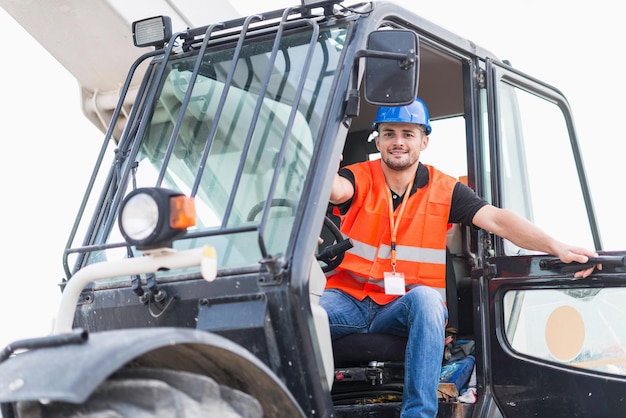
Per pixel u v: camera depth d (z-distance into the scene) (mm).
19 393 1791
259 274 2436
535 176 3715
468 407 3191
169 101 3076
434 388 2959
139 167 2988
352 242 3113
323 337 2561
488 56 3551
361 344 3223
